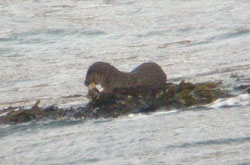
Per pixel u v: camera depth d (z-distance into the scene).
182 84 19.17
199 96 18.70
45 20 38.97
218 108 17.73
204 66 26.30
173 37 33.81
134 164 13.68
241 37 32.34
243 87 19.81
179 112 17.75
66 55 31.53
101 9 41.53
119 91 19.53
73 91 23.59
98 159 14.28
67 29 36.50
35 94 23.67
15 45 34.09
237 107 17.64
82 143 15.58
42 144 15.90
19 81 26.81
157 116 17.55
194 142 14.81
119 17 39.03
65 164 14.15
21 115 18.73
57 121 18.19
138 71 20.33
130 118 17.67
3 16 40.41
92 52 31.80
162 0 43.47
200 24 35.97
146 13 39.72
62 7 42.62
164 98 18.77
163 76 20.66
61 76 27.08
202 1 42.28
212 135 15.17
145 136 15.62
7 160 14.85
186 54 29.67
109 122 17.50
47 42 34.50
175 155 14.04
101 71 19.80
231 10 38.94
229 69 24.89
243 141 14.61
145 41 33.47
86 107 18.84
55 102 21.44
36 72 28.30
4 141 16.66
